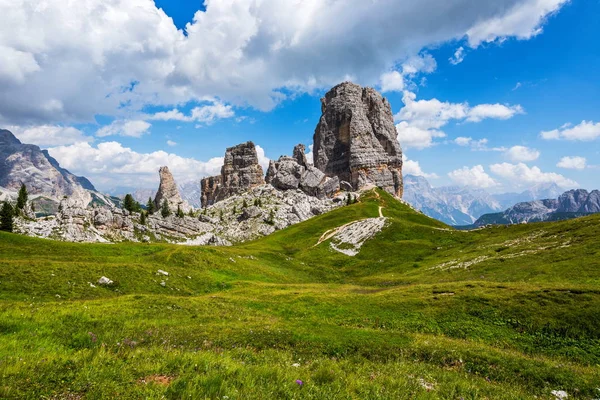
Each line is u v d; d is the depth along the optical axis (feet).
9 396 27.66
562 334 88.74
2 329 59.41
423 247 327.47
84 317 78.43
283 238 470.80
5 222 352.49
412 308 119.03
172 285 167.32
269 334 79.10
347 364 55.52
